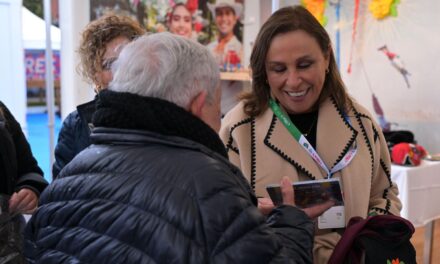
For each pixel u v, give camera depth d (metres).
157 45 0.96
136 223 0.85
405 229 1.36
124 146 0.95
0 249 1.59
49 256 0.92
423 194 3.12
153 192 0.86
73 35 3.76
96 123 1.00
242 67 5.00
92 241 0.88
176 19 4.51
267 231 0.88
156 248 0.82
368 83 4.68
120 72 0.98
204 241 0.81
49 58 3.72
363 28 4.66
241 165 1.54
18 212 1.68
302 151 1.53
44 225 0.98
